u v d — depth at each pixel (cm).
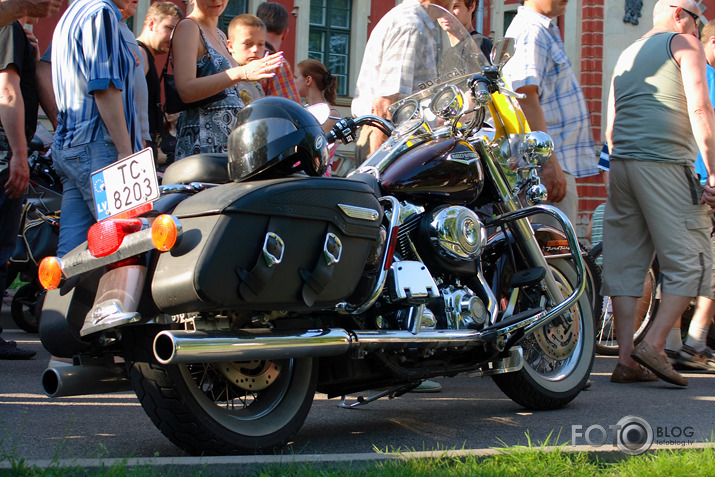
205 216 376
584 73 2778
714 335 827
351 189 420
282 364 438
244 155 410
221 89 605
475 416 535
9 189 691
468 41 579
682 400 602
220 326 400
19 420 482
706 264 659
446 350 494
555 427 504
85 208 559
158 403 391
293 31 2548
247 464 368
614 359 816
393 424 506
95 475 343
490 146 552
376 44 658
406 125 519
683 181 659
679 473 372
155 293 372
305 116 421
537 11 732
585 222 2611
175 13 773
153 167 373
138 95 639
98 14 542
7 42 692
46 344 412
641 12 2814
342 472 361
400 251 485
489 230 598
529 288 557
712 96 817
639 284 682
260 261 376
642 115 668
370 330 444
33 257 812
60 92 558
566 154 731
